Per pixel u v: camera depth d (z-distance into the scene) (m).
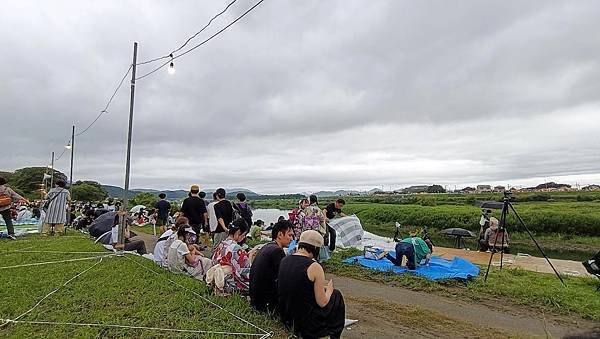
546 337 5.56
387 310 6.90
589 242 19.78
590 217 21.12
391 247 13.56
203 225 12.52
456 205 36.66
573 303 7.15
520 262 12.82
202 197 12.68
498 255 14.28
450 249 16.08
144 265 9.05
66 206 16.56
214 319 5.59
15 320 5.43
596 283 8.70
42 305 6.15
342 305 4.95
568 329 6.10
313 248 5.08
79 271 8.43
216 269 6.89
